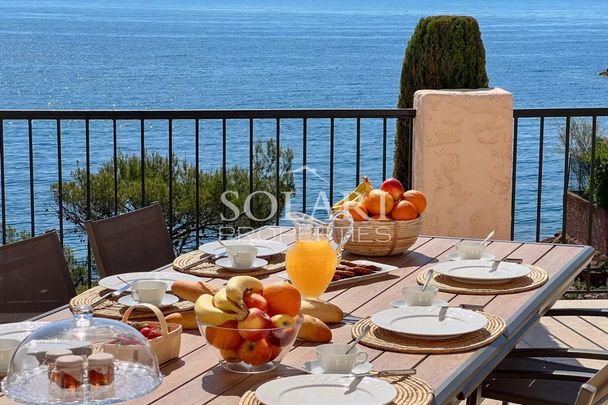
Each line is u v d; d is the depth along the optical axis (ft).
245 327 5.72
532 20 332.60
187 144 62.13
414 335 6.48
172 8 442.91
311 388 5.39
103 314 6.99
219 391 5.57
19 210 42.75
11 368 5.33
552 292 8.05
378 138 61.67
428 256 9.30
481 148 14.74
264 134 65.36
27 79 117.50
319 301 7.00
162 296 7.04
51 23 259.39
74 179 27.96
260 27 249.14
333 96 105.19
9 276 8.09
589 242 14.53
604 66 152.25
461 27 18.29
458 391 5.77
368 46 175.94
